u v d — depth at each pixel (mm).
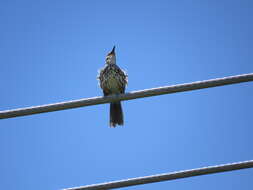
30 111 10297
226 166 9750
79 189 9805
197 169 9797
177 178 9781
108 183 9828
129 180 9812
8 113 10250
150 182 9781
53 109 10367
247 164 9719
